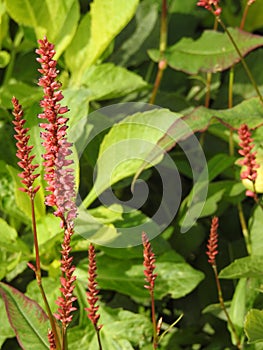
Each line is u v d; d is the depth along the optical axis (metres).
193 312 0.88
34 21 0.87
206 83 0.91
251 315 0.71
